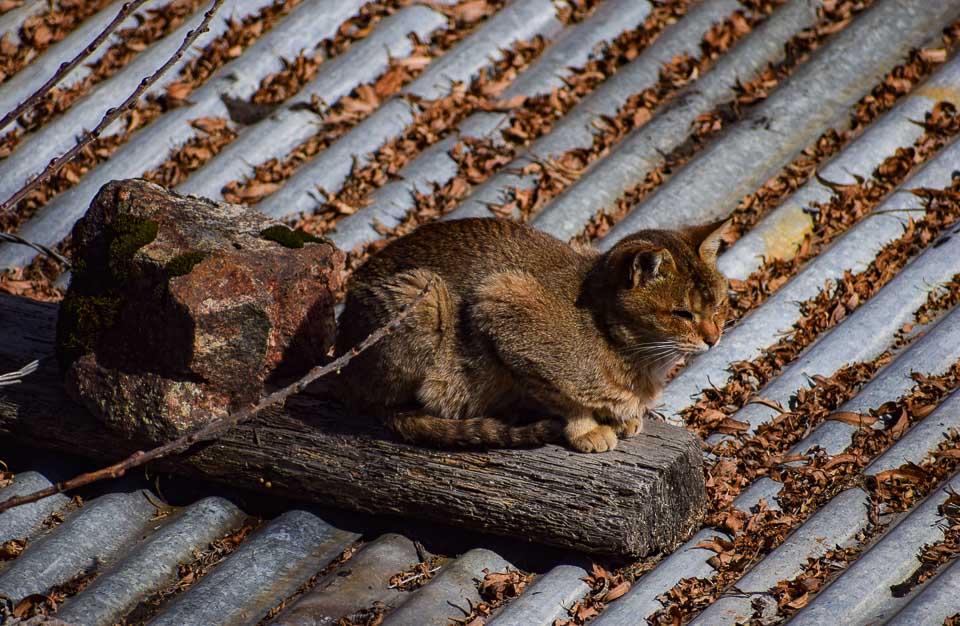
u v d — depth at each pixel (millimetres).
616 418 9344
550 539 8789
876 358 10648
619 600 8430
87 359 9586
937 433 9469
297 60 14758
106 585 8930
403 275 9398
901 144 12500
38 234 13328
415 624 8234
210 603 8719
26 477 10273
